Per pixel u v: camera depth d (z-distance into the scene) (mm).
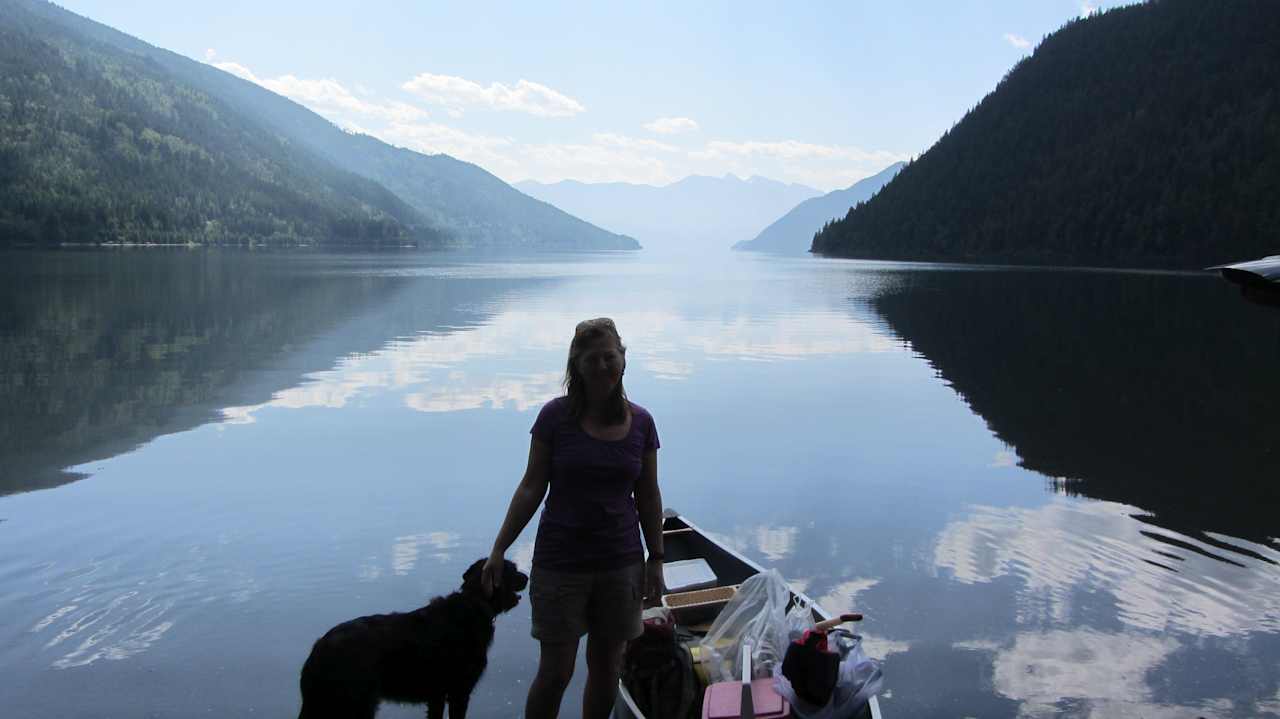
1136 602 6750
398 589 6863
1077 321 31469
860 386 17281
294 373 17859
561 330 26641
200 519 8523
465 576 4262
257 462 10797
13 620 6168
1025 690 5367
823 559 7742
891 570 7469
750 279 67562
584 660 5789
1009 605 6691
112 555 7527
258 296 39562
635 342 24422
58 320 26984
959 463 11250
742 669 4352
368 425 13102
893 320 31672
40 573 7082
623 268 98312
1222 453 11852
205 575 7074
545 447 3818
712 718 4035
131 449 11445
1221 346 23859
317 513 8766
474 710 5039
